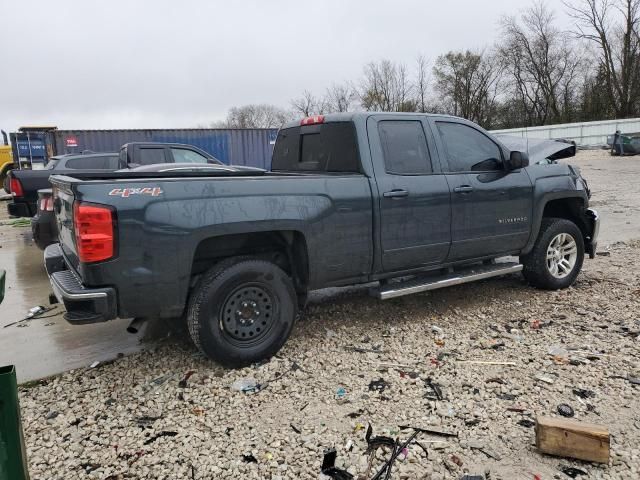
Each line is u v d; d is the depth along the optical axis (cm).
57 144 1795
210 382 364
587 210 604
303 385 357
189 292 378
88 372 391
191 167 815
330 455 264
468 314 501
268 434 298
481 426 300
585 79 5197
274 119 7150
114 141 1855
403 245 449
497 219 511
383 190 433
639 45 4688
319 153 478
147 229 340
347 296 564
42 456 283
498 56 5569
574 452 267
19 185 927
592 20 4850
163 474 265
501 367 378
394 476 258
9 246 1012
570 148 816
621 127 3753
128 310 347
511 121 5669
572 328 453
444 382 355
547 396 332
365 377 367
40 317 536
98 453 285
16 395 174
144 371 389
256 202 376
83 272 334
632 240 848
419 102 5853
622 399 326
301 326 475
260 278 384
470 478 255
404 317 495
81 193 329
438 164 476
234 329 381
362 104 5641
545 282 561
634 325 455
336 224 411
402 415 314
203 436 299
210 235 360
